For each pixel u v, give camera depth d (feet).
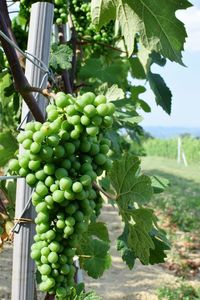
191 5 2.40
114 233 12.28
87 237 2.98
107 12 2.59
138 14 2.47
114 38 4.40
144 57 3.97
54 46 3.26
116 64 4.43
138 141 7.16
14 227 2.44
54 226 2.20
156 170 31.42
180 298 8.07
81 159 2.18
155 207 16.51
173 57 2.47
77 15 4.24
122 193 2.47
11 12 3.51
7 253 8.90
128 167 2.43
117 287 8.40
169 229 13.52
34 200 2.18
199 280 9.37
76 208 2.16
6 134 2.62
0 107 4.07
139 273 9.14
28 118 2.56
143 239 2.47
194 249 11.59
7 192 3.12
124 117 3.59
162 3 2.41
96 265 3.13
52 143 2.07
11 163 2.18
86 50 5.20
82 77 4.36
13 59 2.31
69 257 2.23
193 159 41.39
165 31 2.45
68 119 2.10
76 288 2.56
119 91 3.70
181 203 17.53
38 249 2.23
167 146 47.52
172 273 9.52
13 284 2.47
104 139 2.28
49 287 2.22
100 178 3.13
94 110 2.07
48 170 2.11
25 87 2.33
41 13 2.58
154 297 8.14
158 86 4.03
